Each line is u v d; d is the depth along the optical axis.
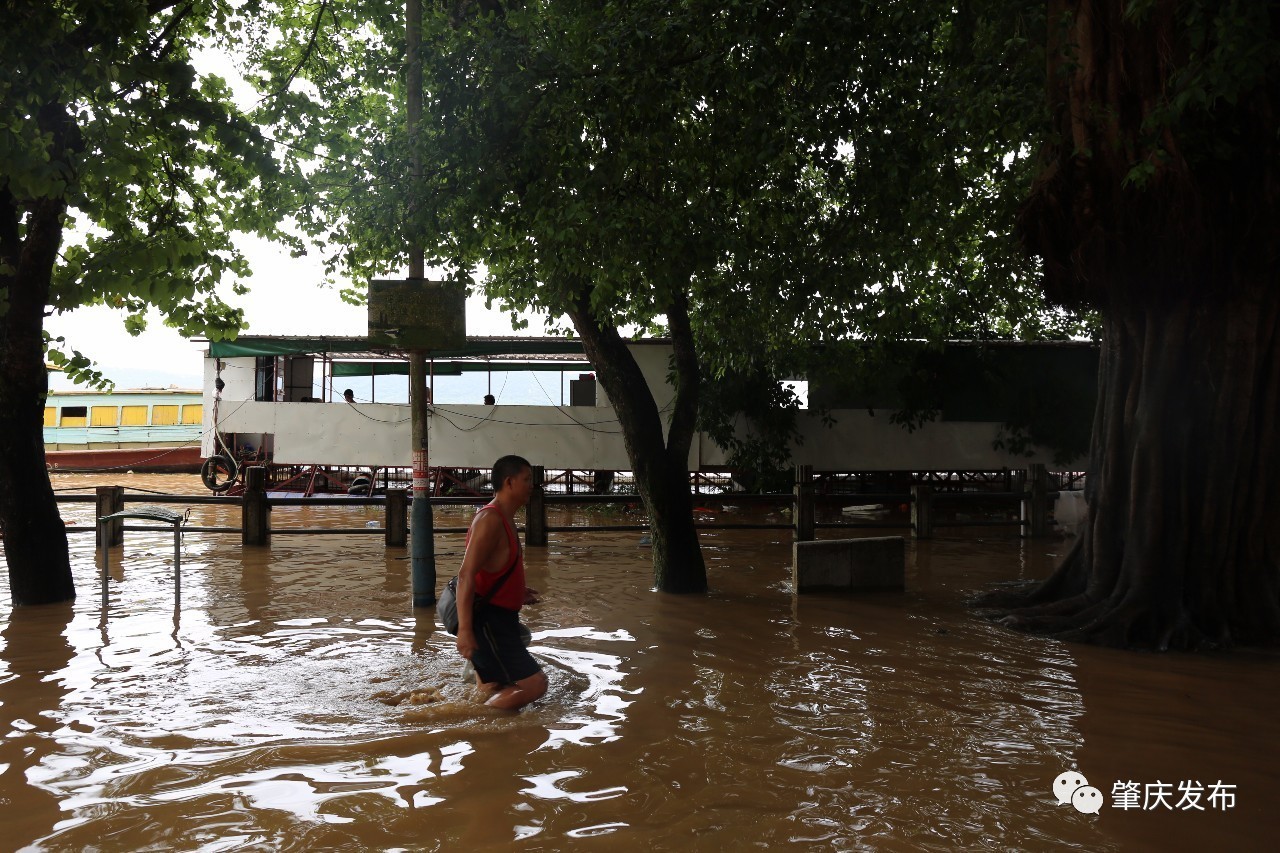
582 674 6.54
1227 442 7.88
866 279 10.91
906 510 18.44
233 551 12.55
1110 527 8.34
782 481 17.94
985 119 8.13
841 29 8.00
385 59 10.55
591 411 18.59
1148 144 7.13
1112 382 8.50
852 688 6.22
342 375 22.56
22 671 6.50
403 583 10.18
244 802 4.23
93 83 7.77
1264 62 6.16
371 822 4.03
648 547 13.45
